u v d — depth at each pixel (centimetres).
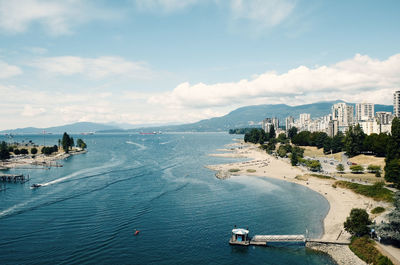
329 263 6222
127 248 6906
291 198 11200
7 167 19412
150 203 10438
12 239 7300
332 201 10662
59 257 6412
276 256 6638
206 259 6500
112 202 10556
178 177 15450
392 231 6194
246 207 10050
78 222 8506
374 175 14075
